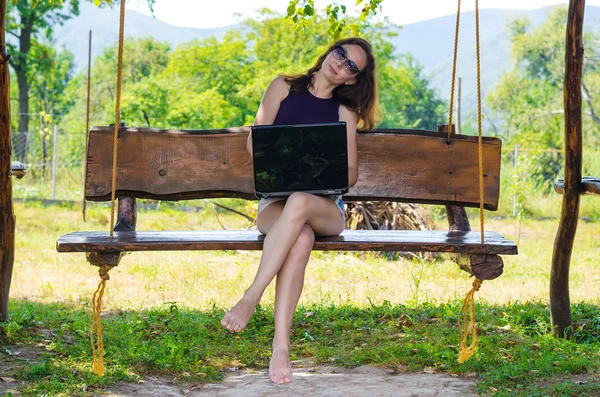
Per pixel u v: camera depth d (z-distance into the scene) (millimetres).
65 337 6645
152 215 19484
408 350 6195
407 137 5883
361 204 13250
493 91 52156
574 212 6867
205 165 5832
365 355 6184
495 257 4895
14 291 9523
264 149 4871
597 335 6980
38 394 5062
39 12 43188
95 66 55781
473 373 5676
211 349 6453
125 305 8602
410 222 13344
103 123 33844
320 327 7344
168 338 6566
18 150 30375
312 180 4879
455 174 5883
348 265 12117
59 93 53312
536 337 6828
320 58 5316
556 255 6953
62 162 29016
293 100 5246
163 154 5797
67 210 20031
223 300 8883
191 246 4742
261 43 38188
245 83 38500
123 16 4770
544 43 51094
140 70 56469
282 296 4672
